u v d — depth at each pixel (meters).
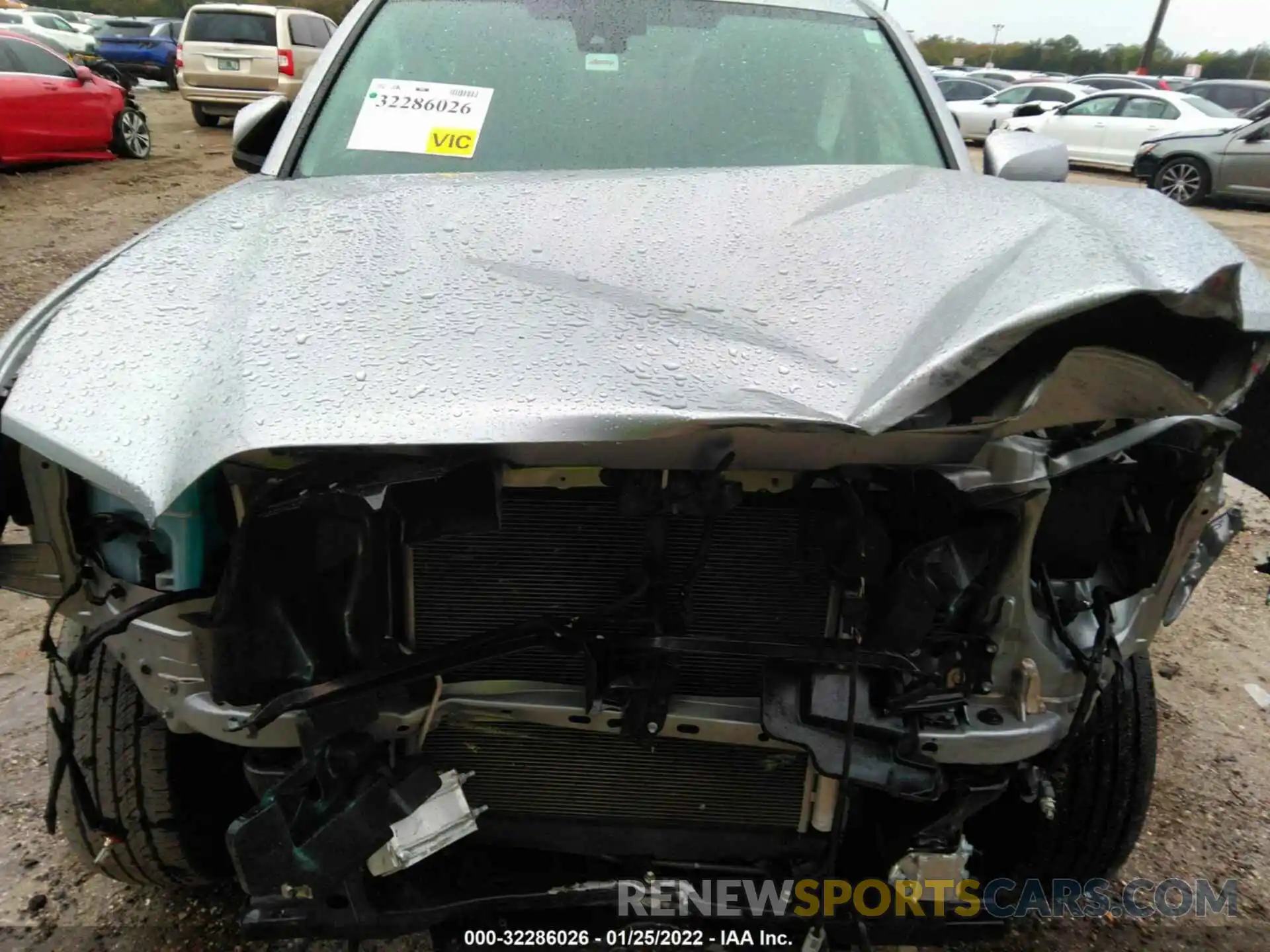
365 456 1.37
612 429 1.29
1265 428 1.93
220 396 1.37
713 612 1.64
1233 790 2.71
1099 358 1.33
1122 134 14.99
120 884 2.28
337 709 1.52
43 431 1.39
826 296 1.53
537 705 1.62
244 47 14.12
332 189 2.03
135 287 1.64
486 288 1.56
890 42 2.68
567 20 2.59
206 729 1.60
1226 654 3.37
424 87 2.43
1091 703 1.67
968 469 1.53
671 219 1.77
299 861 1.50
